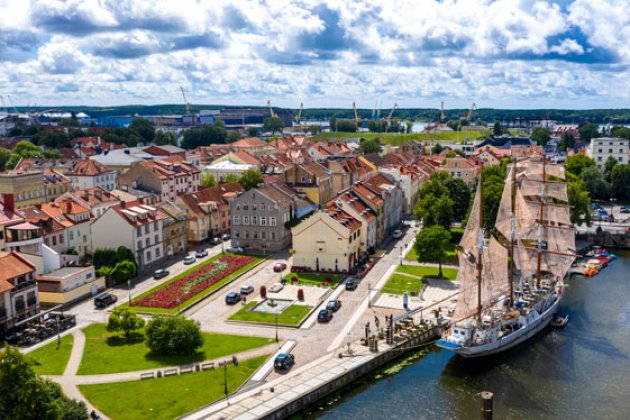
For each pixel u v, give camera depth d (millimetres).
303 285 124750
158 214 144375
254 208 151750
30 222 126438
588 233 172000
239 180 197875
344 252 132750
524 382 87312
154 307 110562
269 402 75562
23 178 170000
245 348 92188
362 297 116625
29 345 93375
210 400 75750
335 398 81625
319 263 134750
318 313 106188
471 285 99312
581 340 103062
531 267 121625
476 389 85062
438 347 99188
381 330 98625
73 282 114688
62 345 93438
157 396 76562
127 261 126375
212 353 90000
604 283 135500
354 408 79750
